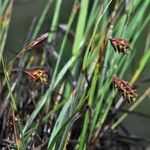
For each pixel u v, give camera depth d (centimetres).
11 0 62
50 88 57
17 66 63
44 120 56
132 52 61
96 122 61
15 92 63
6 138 60
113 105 65
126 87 51
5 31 62
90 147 61
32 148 58
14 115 53
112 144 68
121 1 57
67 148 60
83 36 60
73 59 57
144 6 60
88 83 57
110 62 59
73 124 60
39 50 64
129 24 60
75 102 55
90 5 62
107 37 54
